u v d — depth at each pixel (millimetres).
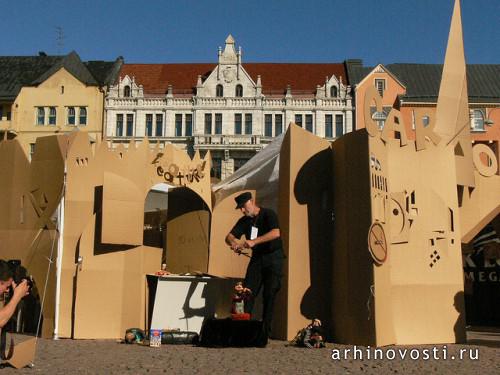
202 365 8039
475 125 45844
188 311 12117
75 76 46781
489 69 49062
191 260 15227
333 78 47156
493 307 17281
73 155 13055
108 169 13320
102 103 46750
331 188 12883
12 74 48344
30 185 13352
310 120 46938
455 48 15062
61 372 7418
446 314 12406
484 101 45875
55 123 46562
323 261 12523
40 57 50219
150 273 13344
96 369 7688
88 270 12547
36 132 46344
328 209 12797
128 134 46625
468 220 15172
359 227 11656
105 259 12703
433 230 12688
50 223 12930
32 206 13242
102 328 12398
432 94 45906
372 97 12125
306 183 12648
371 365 8453
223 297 13469
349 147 12180
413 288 12148
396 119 12703
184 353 9336
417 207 12570
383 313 11320
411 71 48312
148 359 8656
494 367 8477
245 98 46500
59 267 12570
